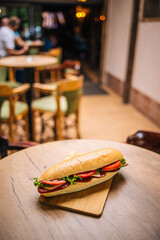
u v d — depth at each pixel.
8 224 0.82
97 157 1.00
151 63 3.97
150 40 3.96
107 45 6.28
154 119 3.98
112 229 0.80
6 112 2.67
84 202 0.91
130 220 0.84
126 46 5.01
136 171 1.13
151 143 1.55
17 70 5.36
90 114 4.30
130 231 0.79
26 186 1.02
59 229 0.80
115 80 5.87
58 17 11.89
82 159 0.99
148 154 1.29
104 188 0.99
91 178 0.98
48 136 3.33
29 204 0.92
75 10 11.77
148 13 4.07
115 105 4.86
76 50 11.41
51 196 0.94
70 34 12.26
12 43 4.53
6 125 3.65
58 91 2.57
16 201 0.93
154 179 1.07
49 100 3.14
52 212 0.88
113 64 5.95
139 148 1.36
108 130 3.60
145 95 4.24
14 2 6.68
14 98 2.51
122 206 0.91
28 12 6.95
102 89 6.21
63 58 11.37
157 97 3.82
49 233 0.79
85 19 12.38
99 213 0.85
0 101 2.40
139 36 4.39
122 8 5.10
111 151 1.05
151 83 3.99
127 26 4.88
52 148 1.34
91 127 3.70
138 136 1.58
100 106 4.78
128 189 1.00
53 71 5.51
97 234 0.78
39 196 0.96
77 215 0.87
